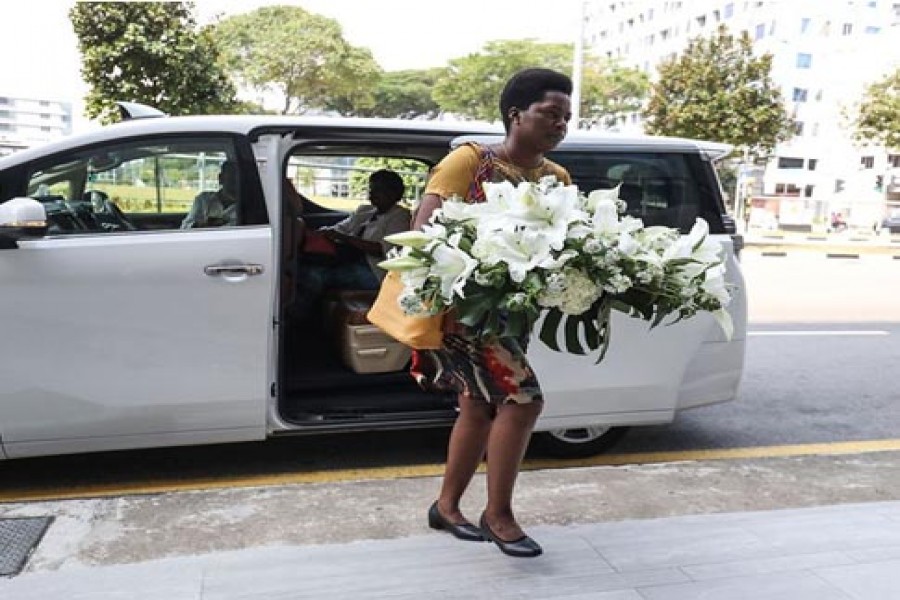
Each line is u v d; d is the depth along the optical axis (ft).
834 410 16.71
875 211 75.66
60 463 12.51
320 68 99.30
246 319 10.78
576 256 6.41
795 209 74.49
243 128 10.93
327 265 14.25
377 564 8.38
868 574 8.47
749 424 15.65
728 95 64.80
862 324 27.20
